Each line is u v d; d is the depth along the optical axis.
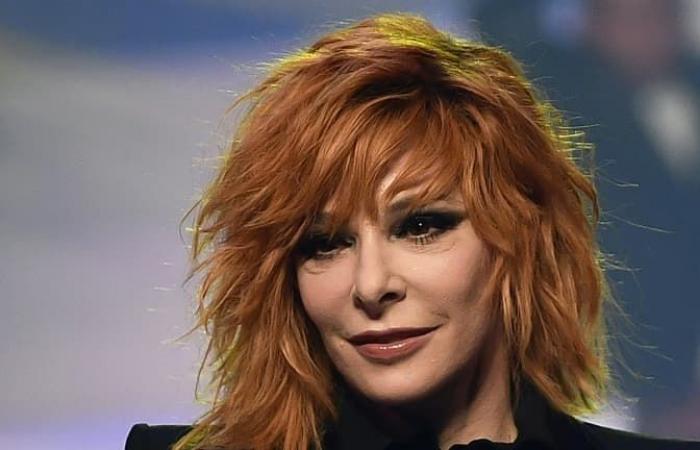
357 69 3.53
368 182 3.39
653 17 5.98
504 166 3.60
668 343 5.71
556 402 3.77
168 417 5.73
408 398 3.46
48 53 5.93
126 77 5.93
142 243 5.86
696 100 5.93
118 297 5.82
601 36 5.93
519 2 5.88
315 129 3.44
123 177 5.89
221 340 3.72
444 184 3.43
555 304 3.74
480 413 3.66
